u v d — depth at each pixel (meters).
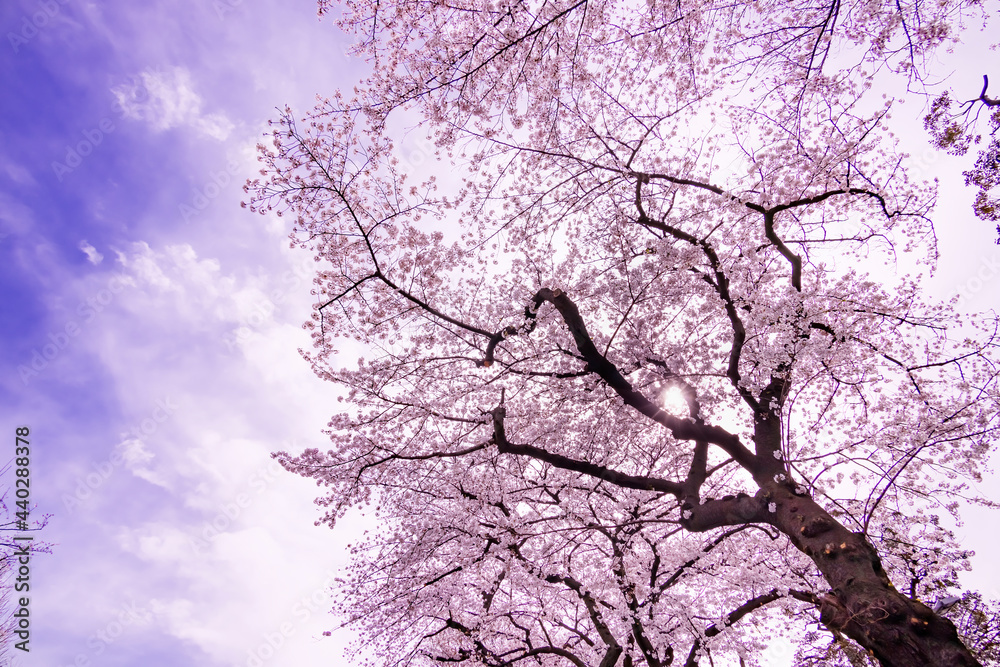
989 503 8.76
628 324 10.21
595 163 9.12
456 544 10.66
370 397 10.48
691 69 7.81
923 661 4.56
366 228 8.91
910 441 8.69
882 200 8.26
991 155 7.20
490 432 10.59
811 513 6.12
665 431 10.83
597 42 7.75
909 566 8.74
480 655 10.44
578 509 10.57
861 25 6.77
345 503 10.23
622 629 9.44
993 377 8.58
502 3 6.83
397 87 7.58
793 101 7.62
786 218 9.05
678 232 8.69
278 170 8.28
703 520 7.28
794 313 7.92
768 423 7.76
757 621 9.83
